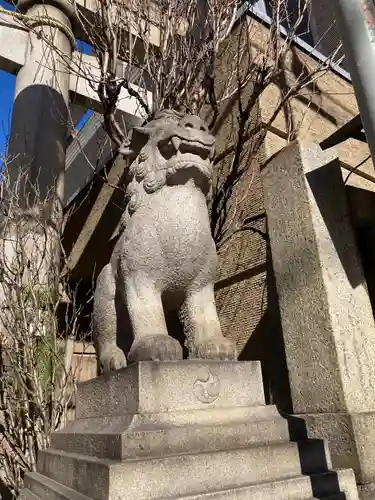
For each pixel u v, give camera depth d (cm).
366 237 224
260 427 146
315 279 194
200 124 177
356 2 158
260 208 357
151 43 361
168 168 173
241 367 158
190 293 177
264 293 342
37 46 460
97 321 196
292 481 134
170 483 120
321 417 178
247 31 369
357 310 194
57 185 418
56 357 272
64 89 455
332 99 439
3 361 277
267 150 365
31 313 276
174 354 148
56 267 323
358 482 160
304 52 429
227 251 386
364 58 154
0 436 270
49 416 265
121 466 116
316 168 214
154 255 168
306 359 192
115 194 553
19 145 419
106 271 197
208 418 141
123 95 473
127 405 143
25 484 194
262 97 375
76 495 132
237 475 130
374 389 183
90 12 460
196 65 346
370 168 379
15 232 306
